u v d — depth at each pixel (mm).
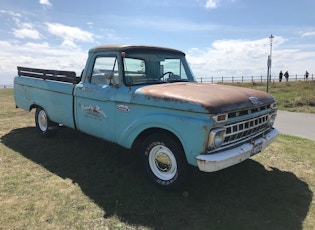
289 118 10461
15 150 5730
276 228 3318
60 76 5715
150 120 3955
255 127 4223
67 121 5590
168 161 4016
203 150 3494
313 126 8945
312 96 14547
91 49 5074
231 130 3713
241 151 3781
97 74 4945
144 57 4816
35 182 4336
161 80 4930
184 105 3611
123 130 4422
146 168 4301
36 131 7133
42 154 5531
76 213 3521
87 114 5059
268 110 4496
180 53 5516
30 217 3408
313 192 4195
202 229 3281
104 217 3459
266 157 5625
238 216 3543
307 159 5543
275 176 4730
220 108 3494
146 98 4035
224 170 4918
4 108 10648
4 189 4078
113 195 3980
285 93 19094
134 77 4637
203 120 3463
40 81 6172
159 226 3318
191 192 4105
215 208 3705
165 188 4074
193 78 5547
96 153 5609
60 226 3260
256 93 4445
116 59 4590
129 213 3555
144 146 4246
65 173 4691
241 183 4438
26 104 6836
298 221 3457
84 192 4051
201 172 4773
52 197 3885
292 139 7004
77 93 5176
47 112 6152
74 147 5934
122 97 4340
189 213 3582
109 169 4867
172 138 3893
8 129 7355
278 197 4023
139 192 4070
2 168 4836
